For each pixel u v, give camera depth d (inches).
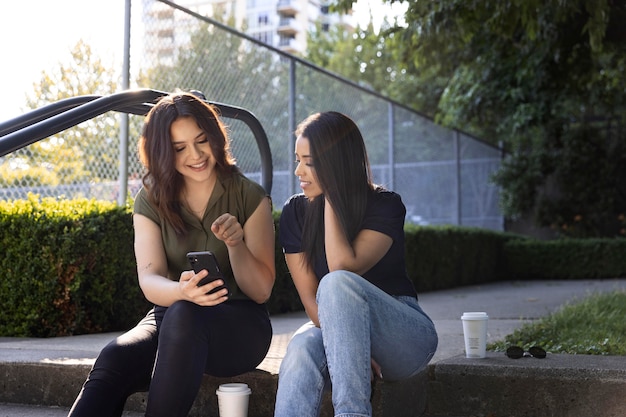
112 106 122.4
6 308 186.4
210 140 105.2
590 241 471.2
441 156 466.6
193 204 108.2
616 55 360.8
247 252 104.3
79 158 210.1
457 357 126.3
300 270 107.0
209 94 247.4
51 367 122.5
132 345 95.5
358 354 91.0
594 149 566.9
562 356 126.5
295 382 93.2
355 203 102.3
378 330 97.0
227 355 101.2
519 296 322.0
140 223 107.7
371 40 321.4
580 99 447.2
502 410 116.6
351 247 102.1
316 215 105.6
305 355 94.7
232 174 109.1
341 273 94.3
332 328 91.8
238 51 262.1
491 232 469.1
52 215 185.6
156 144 103.6
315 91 314.3
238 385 95.9
